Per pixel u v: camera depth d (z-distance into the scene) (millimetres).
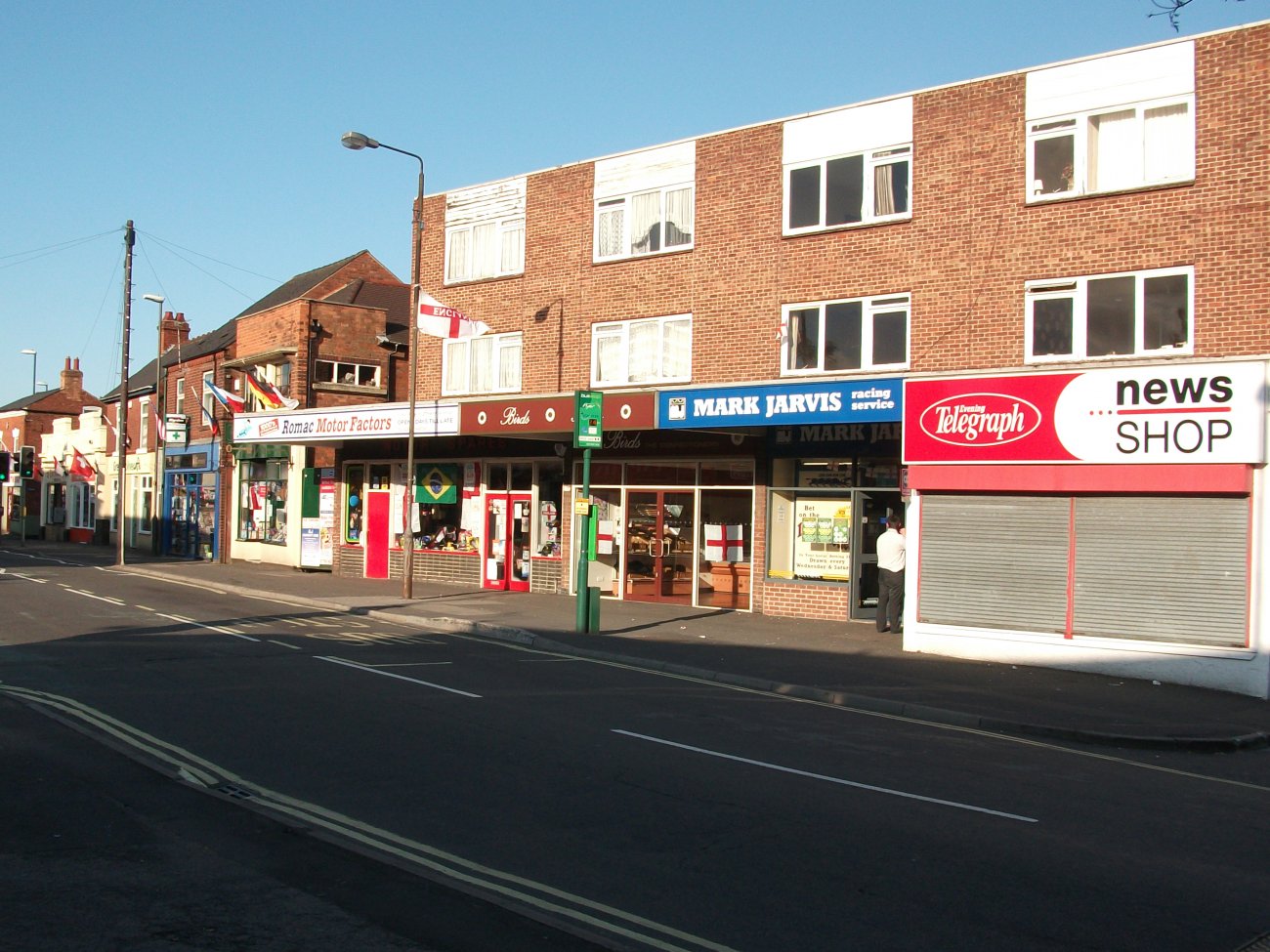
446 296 28109
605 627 20062
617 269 24500
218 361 38312
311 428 28969
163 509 42219
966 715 13070
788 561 22312
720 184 22906
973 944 5746
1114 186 18281
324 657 15492
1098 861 7387
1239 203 17062
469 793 8430
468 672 14758
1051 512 17203
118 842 7023
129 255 35594
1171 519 16141
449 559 28641
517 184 26719
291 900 6043
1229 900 6672
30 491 59656
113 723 10641
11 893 6035
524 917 5895
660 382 23578
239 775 8789
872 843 7555
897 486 20969
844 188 21250
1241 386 15477
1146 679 16094
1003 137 19359
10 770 8750
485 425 24297
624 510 24922
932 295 19969
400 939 5531
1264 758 11953
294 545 33625
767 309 22062
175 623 19047
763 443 22406
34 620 18984
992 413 17641
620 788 8750
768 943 5656
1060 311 18703
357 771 8992
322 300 34031
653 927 5832
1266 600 15211
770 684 14844
